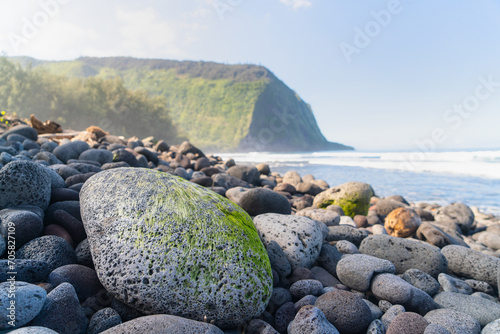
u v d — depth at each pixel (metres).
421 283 2.87
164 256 2.03
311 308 2.11
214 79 168.62
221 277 2.04
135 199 2.32
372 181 15.65
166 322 1.69
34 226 2.38
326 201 6.23
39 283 2.02
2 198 2.56
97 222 2.26
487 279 3.28
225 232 2.23
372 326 2.16
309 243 3.14
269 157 48.50
